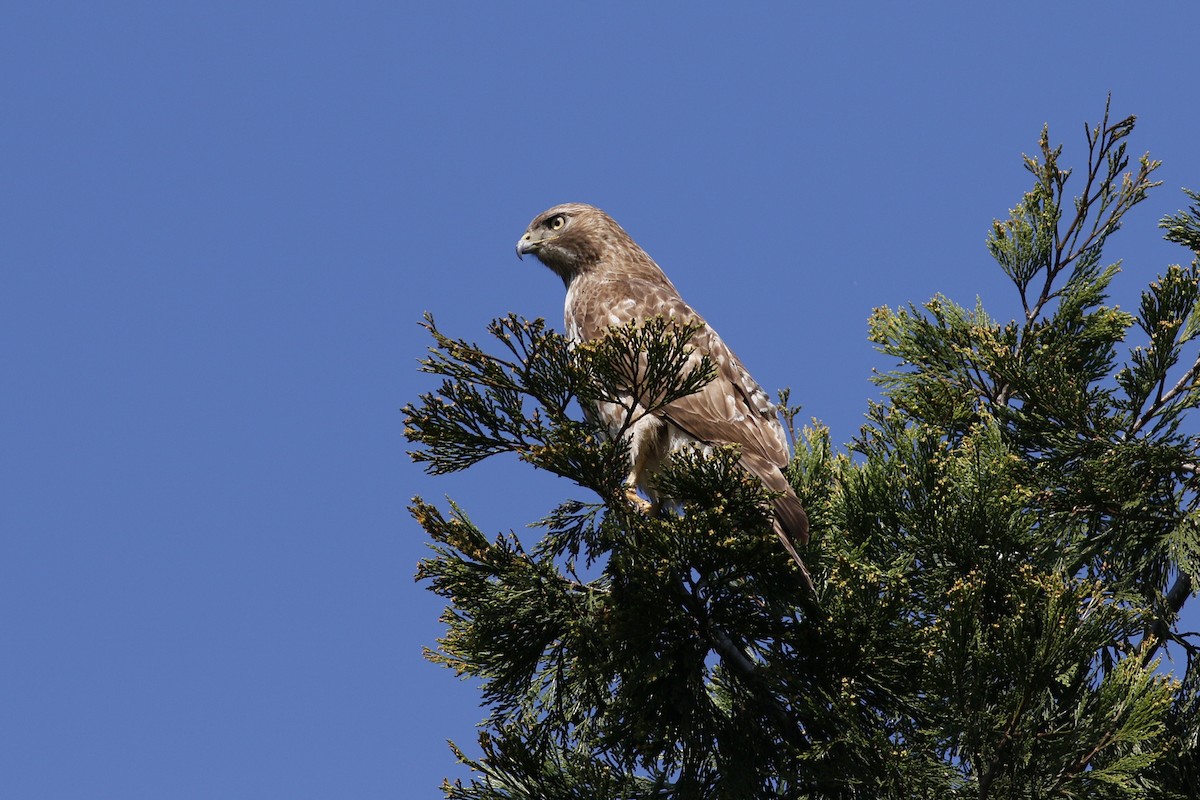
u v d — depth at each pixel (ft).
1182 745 34.76
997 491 34.60
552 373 31.50
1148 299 42.63
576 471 31.73
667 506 39.40
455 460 32.71
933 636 31.63
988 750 29.96
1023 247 46.57
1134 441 38.34
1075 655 30.17
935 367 44.16
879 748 30.71
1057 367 39.73
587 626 32.78
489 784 34.01
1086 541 38.37
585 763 34.22
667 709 33.19
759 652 33.81
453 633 34.32
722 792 33.37
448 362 31.78
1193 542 36.88
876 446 40.45
